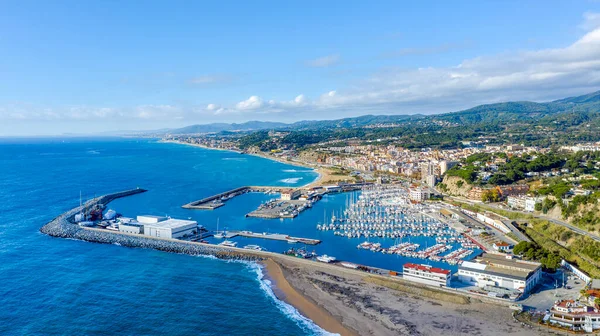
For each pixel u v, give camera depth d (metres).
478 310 159.00
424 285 181.88
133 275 198.75
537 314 153.62
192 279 194.38
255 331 146.75
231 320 154.38
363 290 181.12
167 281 191.38
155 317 155.75
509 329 144.12
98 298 171.50
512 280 173.75
